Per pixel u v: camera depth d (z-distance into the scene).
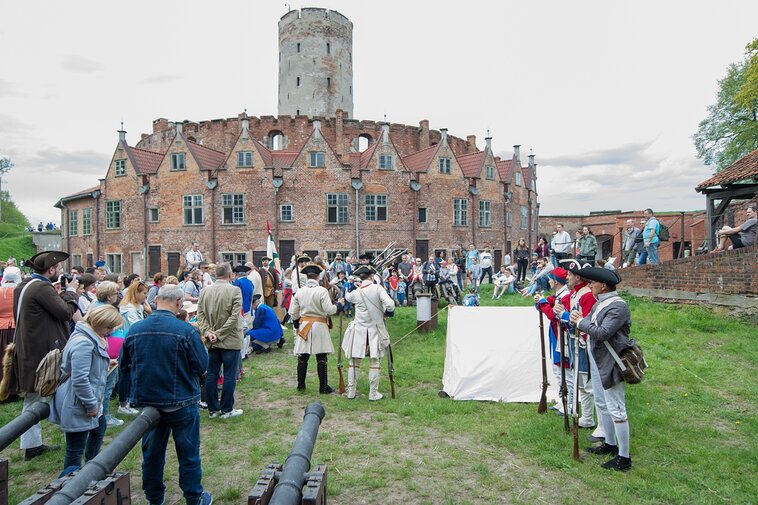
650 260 16.36
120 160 41.72
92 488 3.52
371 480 5.61
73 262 47.56
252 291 11.81
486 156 44.91
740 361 9.85
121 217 41.69
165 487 5.22
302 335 8.91
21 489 5.61
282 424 7.50
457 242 42.38
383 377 10.16
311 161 39.03
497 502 5.15
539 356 8.52
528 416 7.60
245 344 11.81
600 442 6.50
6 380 6.48
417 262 20.22
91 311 5.41
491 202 44.91
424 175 41.44
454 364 8.73
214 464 6.13
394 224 40.22
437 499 5.24
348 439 6.85
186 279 13.20
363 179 39.75
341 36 57.34
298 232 38.62
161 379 4.70
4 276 11.37
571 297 6.74
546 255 23.72
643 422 7.09
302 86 55.78
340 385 9.06
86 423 5.27
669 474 5.59
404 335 13.95
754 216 13.39
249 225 38.44
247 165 38.72
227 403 7.76
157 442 4.88
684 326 12.43
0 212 98.94
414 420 7.57
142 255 40.34
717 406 7.75
